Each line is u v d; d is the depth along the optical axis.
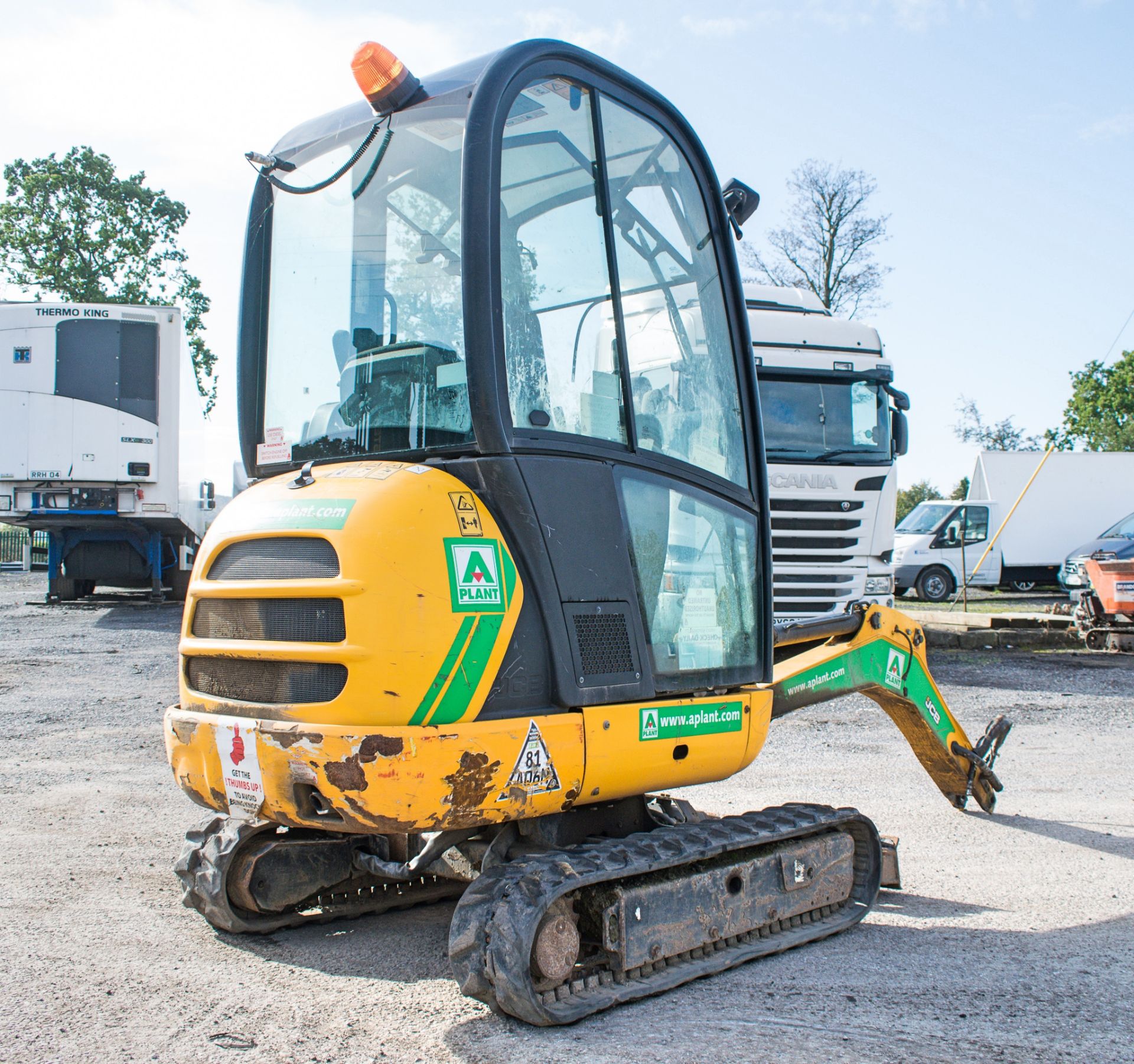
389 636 3.24
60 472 15.95
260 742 3.41
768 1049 3.17
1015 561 25.53
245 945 4.11
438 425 3.68
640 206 4.11
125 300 42.25
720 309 4.45
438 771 3.21
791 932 4.15
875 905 4.80
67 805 6.29
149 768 7.30
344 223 4.09
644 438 3.99
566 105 3.85
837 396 12.40
